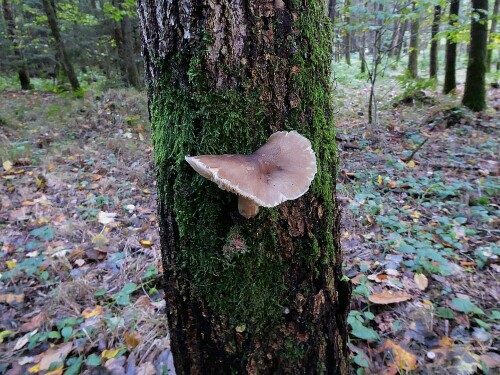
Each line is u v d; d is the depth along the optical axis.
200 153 0.32
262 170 0.30
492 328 0.54
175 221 0.34
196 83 0.30
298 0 0.31
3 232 0.88
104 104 1.90
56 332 0.57
